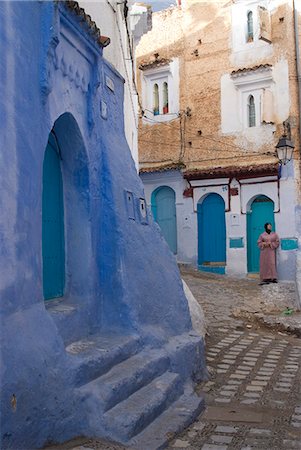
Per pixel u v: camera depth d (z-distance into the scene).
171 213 20.22
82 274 6.02
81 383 4.69
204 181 19.08
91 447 4.34
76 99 5.83
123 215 6.55
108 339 5.80
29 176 4.49
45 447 4.23
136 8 12.48
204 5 19.42
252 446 4.85
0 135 3.96
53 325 4.61
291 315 11.73
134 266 6.49
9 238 4.06
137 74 20.88
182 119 19.81
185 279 16.72
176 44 20.02
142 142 20.69
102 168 6.49
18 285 4.19
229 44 18.89
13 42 4.23
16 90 4.27
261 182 17.94
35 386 4.15
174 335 6.96
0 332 3.83
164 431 4.89
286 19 17.62
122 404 4.88
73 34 5.55
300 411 5.88
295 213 17.36
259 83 18.25
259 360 8.16
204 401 6.00
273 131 17.95
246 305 12.85
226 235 18.66
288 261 17.30
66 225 6.09
